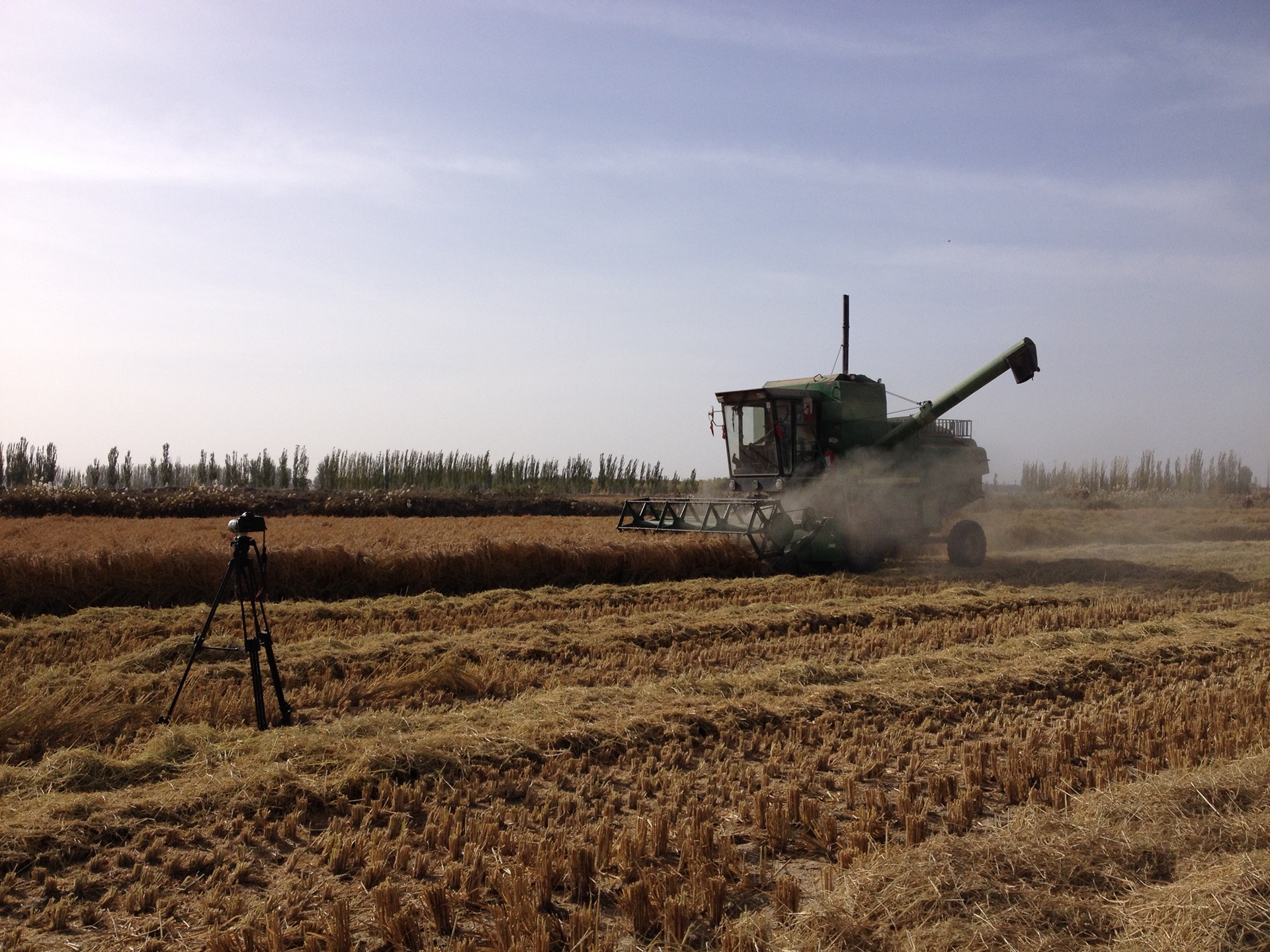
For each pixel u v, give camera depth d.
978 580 15.83
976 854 4.43
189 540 15.27
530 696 7.77
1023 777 5.77
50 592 12.51
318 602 12.28
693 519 17.64
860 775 6.07
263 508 29.75
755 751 6.60
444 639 9.90
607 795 5.59
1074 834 4.71
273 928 3.89
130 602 12.89
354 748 6.02
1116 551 22.09
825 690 7.85
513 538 15.79
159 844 4.78
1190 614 12.09
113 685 7.86
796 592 13.75
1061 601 13.50
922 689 7.98
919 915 4.00
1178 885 4.11
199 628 10.51
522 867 4.59
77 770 5.59
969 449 19.59
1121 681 8.73
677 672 9.00
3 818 4.96
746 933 3.85
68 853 4.71
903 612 12.24
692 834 4.91
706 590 13.84
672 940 3.98
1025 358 16.80
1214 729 6.79
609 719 6.91
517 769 5.94
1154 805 5.04
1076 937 3.84
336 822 5.13
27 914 4.20
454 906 4.28
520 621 11.53
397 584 14.22
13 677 8.12
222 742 6.32
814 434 17.67
